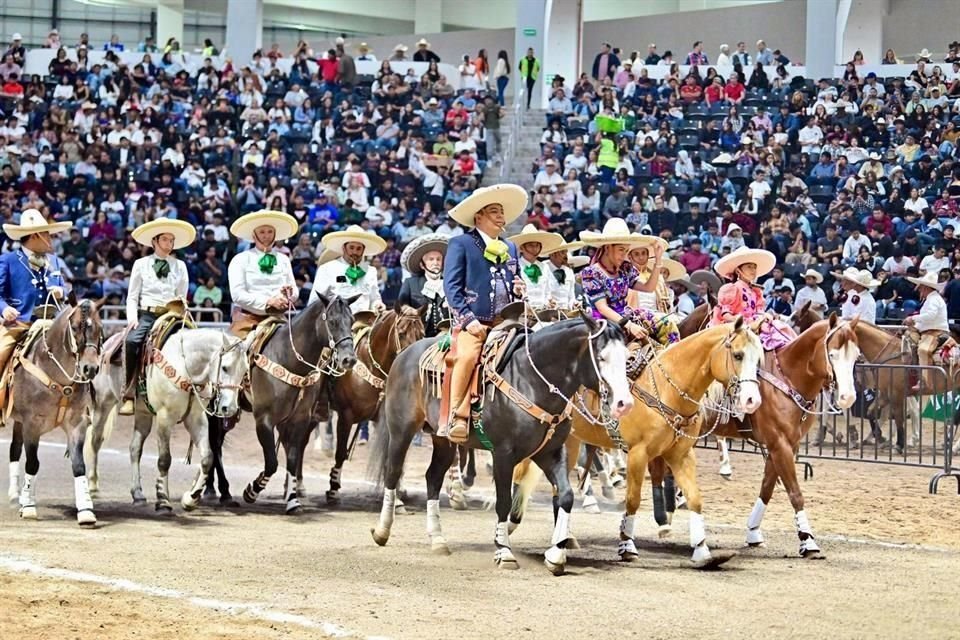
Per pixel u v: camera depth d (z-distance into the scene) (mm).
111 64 38000
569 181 31828
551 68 41250
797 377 12695
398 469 12562
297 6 53406
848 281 24172
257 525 13953
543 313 14820
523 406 11125
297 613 9406
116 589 10125
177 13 52562
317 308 14680
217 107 35562
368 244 17312
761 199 30828
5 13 56312
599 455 16422
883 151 32562
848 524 14672
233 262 15836
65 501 15453
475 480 18344
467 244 11789
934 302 22328
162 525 13734
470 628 9016
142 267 15703
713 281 21672
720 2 50125
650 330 12656
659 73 39750
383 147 34156
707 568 11578
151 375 14727
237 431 24781
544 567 11484
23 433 13875
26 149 34156
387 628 8992
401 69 40219
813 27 38688
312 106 36031
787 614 9664
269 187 31656
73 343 13305
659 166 32625
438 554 12047
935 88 34125
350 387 15766
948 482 18109
